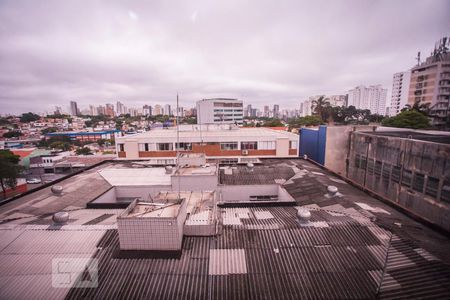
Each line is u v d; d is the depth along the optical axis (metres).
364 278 11.65
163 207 15.16
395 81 136.25
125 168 34.72
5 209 20.94
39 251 13.41
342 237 14.56
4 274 11.91
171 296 10.75
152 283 11.38
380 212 19.91
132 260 12.73
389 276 11.73
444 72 87.50
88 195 25.06
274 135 49.19
